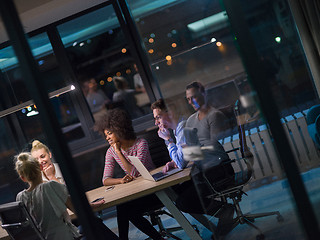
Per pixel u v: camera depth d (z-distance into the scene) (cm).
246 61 201
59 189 314
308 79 460
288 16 455
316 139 363
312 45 455
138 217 364
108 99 593
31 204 314
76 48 596
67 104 566
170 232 405
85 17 545
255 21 436
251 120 246
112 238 335
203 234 375
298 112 433
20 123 569
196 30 246
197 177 262
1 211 325
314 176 298
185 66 250
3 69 566
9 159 567
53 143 203
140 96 577
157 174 345
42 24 518
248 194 253
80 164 622
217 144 255
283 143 200
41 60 557
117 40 587
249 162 250
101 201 323
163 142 473
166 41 251
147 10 256
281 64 451
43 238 314
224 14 239
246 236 253
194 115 255
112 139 379
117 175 576
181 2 243
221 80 245
